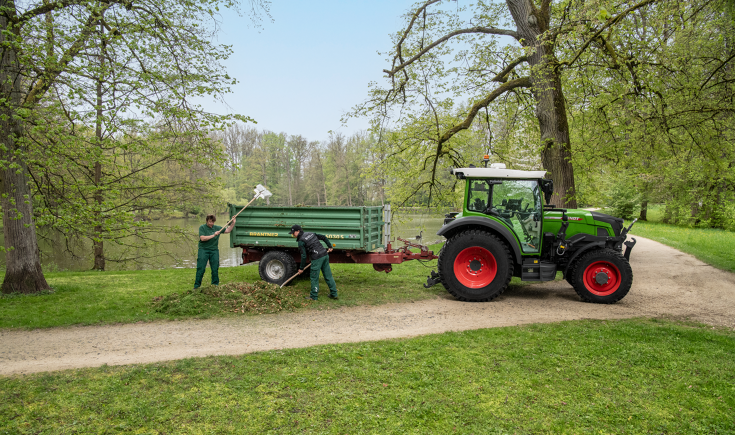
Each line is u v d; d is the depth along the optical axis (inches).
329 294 305.4
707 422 126.5
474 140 575.2
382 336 212.4
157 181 531.8
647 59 379.9
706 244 582.2
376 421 127.5
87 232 331.9
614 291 278.1
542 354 179.5
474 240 289.0
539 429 123.9
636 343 192.4
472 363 170.9
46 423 126.7
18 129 275.6
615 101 427.8
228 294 275.6
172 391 147.7
